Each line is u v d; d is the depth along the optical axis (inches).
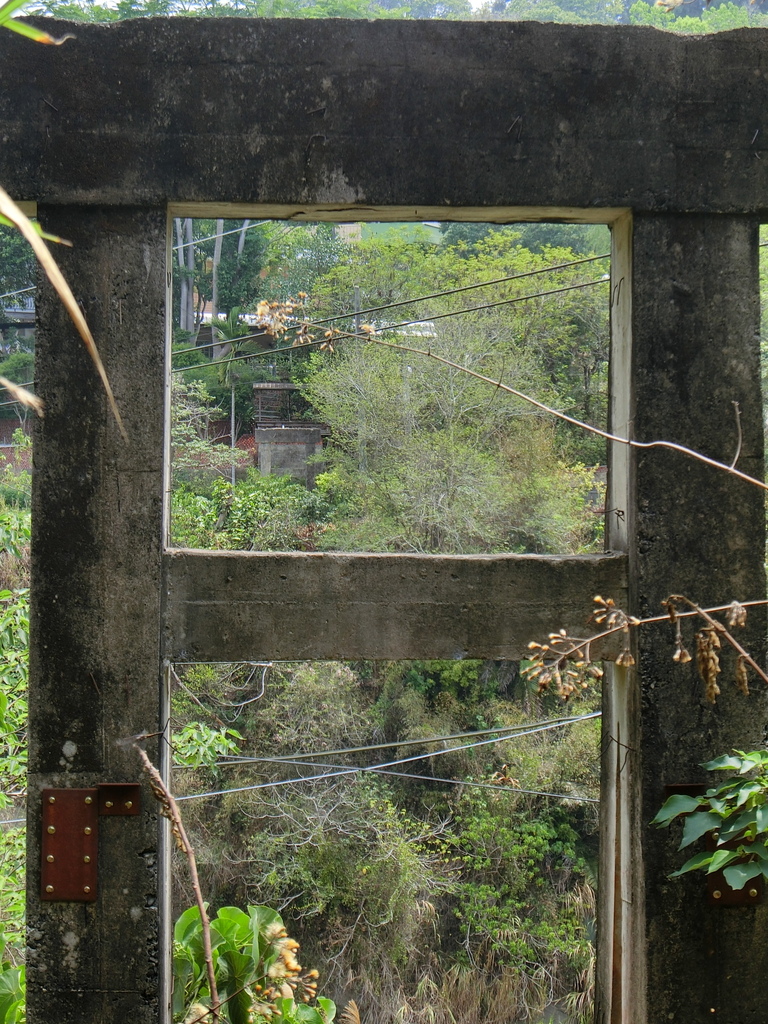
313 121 100.2
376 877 407.5
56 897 96.8
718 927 99.2
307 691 439.2
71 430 99.5
